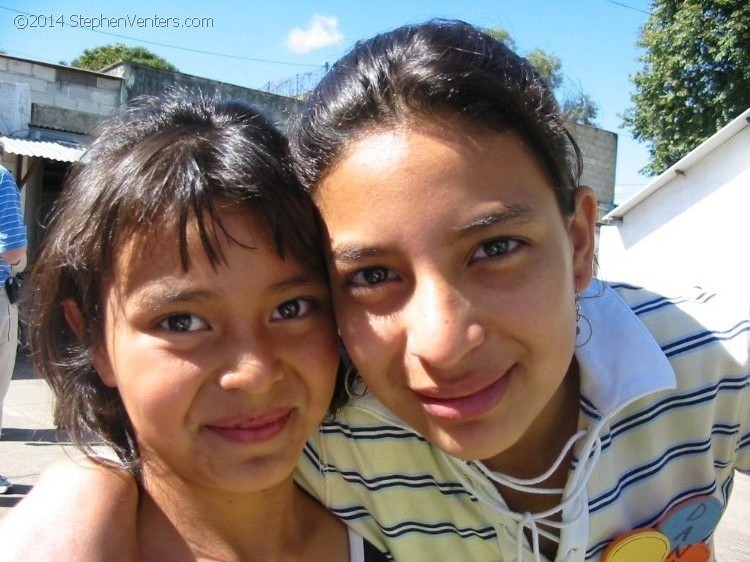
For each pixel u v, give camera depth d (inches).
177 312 13.3
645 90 167.9
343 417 17.7
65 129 126.7
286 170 14.8
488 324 13.5
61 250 15.1
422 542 18.1
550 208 14.5
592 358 17.4
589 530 17.6
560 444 17.7
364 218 13.6
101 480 14.5
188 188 13.3
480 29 16.1
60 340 15.6
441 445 14.5
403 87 13.7
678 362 18.6
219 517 14.8
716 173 101.3
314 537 16.9
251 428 13.8
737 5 150.9
